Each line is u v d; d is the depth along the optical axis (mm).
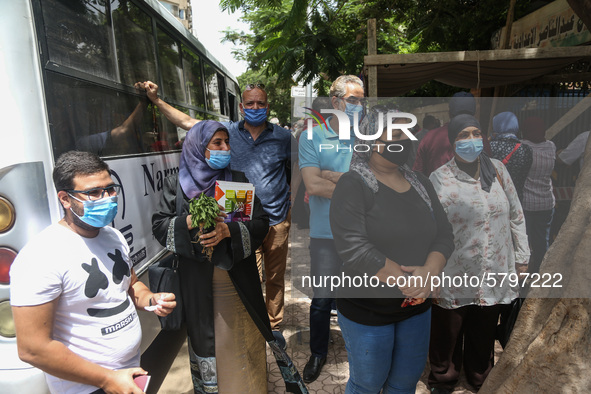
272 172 3154
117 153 2494
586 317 1563
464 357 2674
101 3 2398
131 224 2568
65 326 1492
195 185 2141
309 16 6605
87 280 1502
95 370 1474
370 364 1764
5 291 1696
